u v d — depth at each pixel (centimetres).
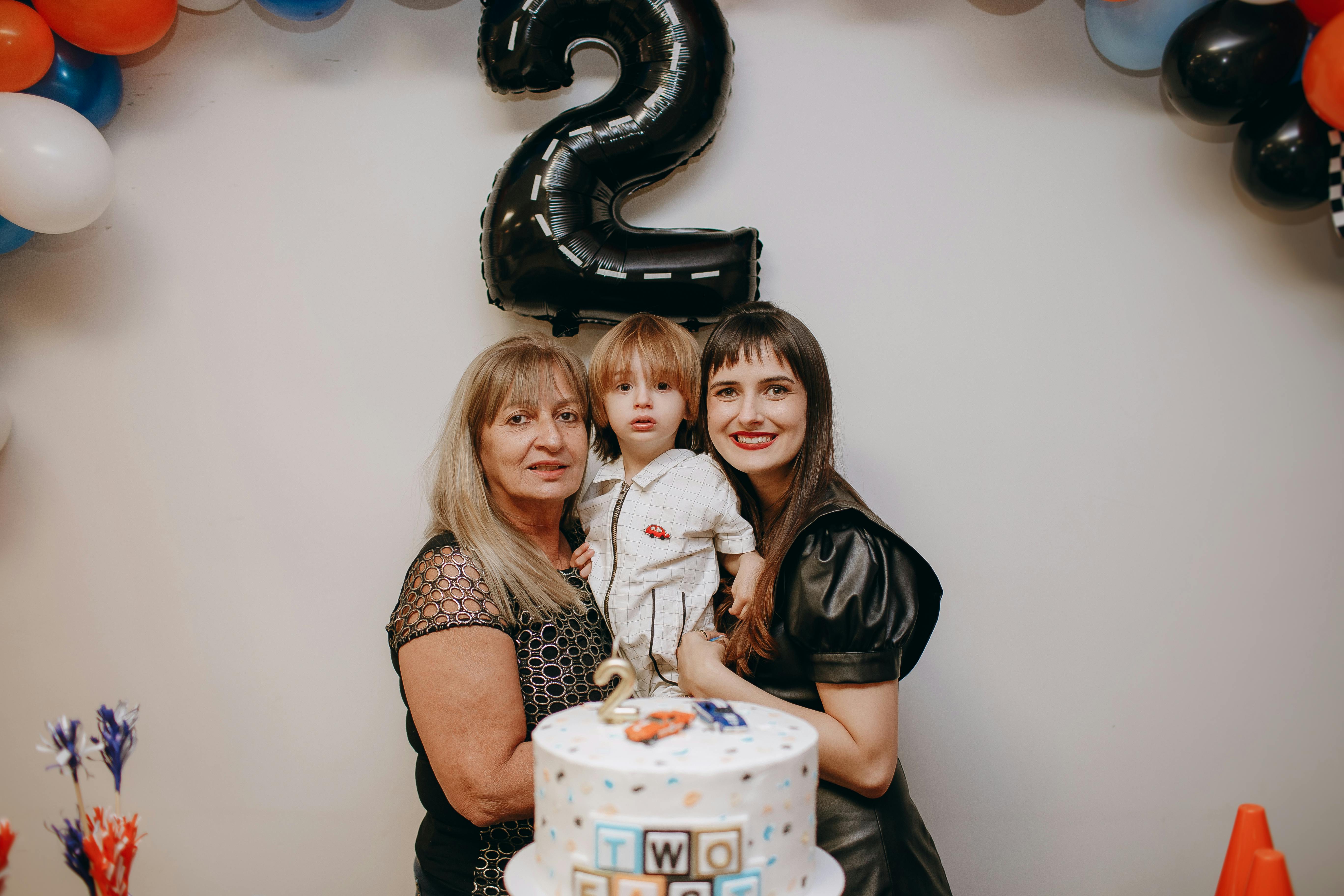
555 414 132
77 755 95
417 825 166
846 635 113
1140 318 166
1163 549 166
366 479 167
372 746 167
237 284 168
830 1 165
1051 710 166
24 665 168
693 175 164
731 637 128
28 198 137
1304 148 141
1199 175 166
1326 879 167
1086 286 166
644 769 78
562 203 144
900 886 117
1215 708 167
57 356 168
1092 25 156
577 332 154
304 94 167
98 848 93
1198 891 166
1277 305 166
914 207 165
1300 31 138
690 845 77
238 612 168
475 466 131
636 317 141
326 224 167
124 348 168
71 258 167
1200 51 139
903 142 165
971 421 166
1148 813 166
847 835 117
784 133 165
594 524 143
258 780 167
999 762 166
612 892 79
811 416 132
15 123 135
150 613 168
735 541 137
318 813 167
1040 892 166
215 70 167
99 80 156
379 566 167
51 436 168
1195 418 166
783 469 139
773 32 165
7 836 87
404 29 166
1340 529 167
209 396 168
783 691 123
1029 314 166
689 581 138
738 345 129
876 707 114
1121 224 166
